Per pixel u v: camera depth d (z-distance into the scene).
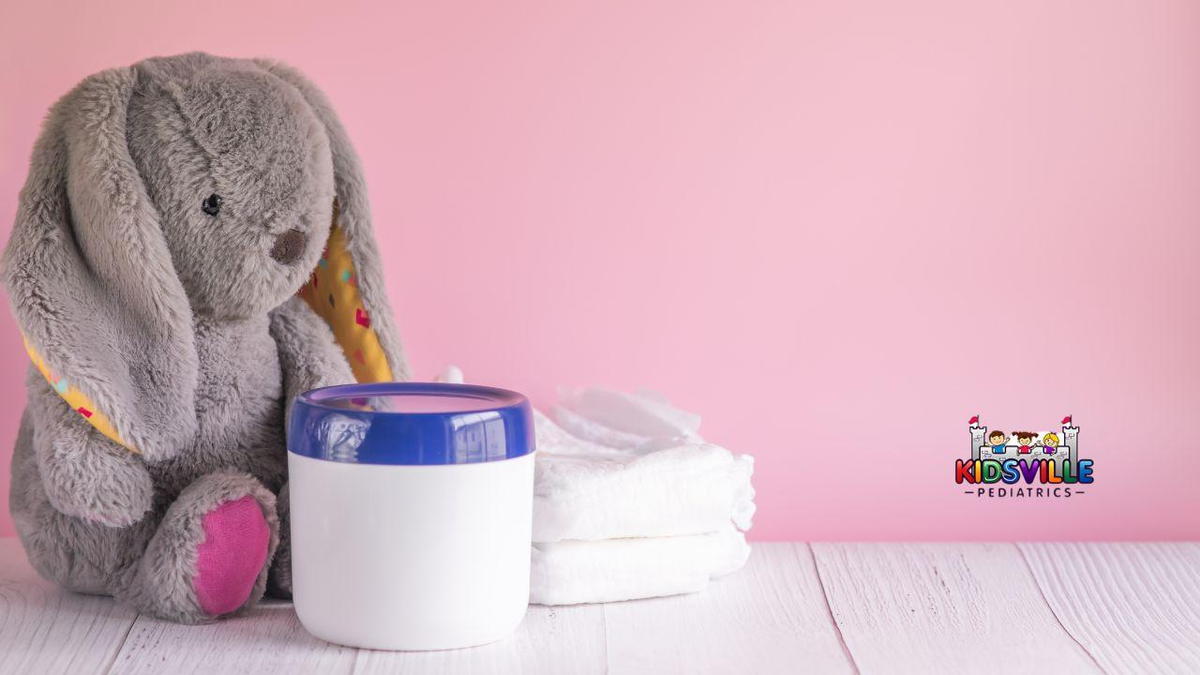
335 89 1.36
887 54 1.37
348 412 0.92
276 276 1.04
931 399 1.40
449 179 1.37
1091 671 0.96
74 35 1.33
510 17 1.36
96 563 1.07
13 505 1.12
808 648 1.01
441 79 1.36
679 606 1.12
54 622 1.03
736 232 1.38
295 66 1.28
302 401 0.97
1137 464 1.41
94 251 1.00
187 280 1.03
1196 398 1.40
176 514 1.01
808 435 1.40
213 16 1.34
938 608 1.13
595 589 1.10
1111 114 1.38
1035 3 1.37
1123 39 1.37
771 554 1.31
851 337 1.39
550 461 1.11
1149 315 1.39
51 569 1.08
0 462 1.36
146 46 1.34
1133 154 1.38
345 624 0.94
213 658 0.95
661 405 1.32
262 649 0.97
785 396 1.39
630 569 1.11
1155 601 1.16
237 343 1.08
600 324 1.39
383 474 0.91
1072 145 1.38
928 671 0.96
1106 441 1.40
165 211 1.01
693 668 0.95
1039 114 1.38
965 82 1.37
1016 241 1.39
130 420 0.99
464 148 1.37
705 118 1.37
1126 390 1.40
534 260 1.38
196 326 1.06
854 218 1.38
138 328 1.02
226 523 1.01
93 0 1.33
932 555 1.31
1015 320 1.39
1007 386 1.40
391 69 1.36
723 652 0.99
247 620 1.04
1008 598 1.16
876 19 1.37
